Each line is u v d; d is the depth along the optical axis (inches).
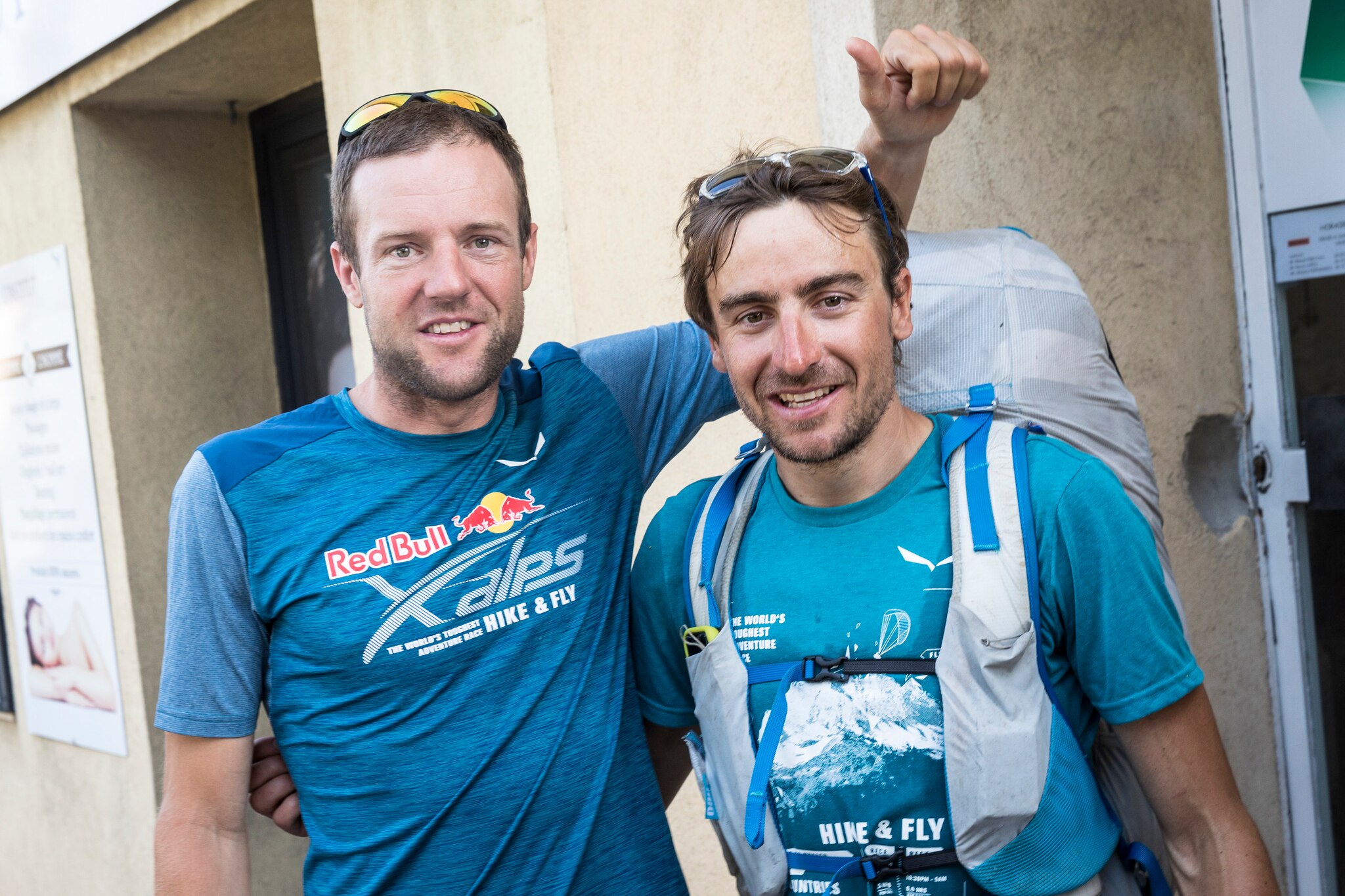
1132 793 50.4
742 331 48.1
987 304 54.0
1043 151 79.5
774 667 47.8
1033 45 79.0
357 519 51.7
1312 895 85.0
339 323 155.7
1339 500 79.2
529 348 104.0
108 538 153.0
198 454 52.5
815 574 48.5
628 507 58.4
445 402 52.4
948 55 51.6
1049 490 45.3
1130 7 83.3
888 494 48.6
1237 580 85.5
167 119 157.4
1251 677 85.7
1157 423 83.7
